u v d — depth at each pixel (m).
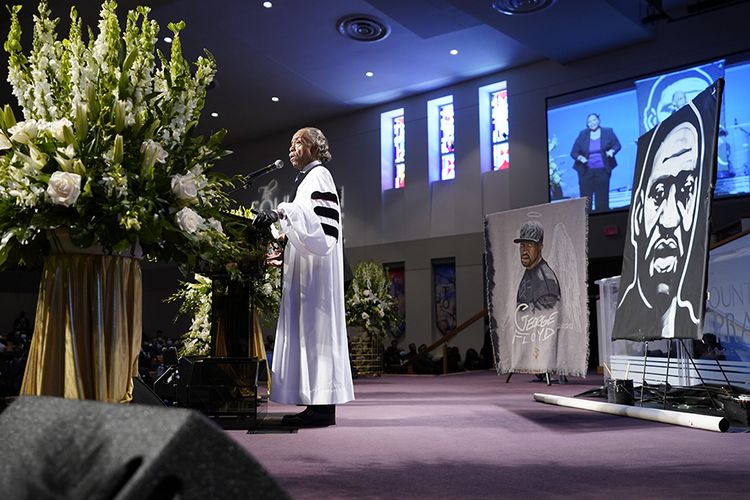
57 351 1.95
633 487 2.08
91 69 2.04
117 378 2.01
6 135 1.99
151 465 0.59
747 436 3.31
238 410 3.61
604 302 6.98
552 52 13.23
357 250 17.22
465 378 10.13
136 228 1.86
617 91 13.13
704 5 11.77
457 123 15.76
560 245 5.96
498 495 1.96
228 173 19.59
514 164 14.55
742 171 11.49
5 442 0.75
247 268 3.76
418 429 3.61
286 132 18.77
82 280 1.98
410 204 16.45
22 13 11.70
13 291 18.09
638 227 4.80
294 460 2.60
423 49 13.67
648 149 4.81
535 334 6.05
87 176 1.92
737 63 11.82
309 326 3.77
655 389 5.04
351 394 3.87
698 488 2.07
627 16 11.77
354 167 17.48
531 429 3.62
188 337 6.02
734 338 4.95
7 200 1.93
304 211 3.61
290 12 12.06
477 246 15.34
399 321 16.44
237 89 15.67
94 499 0.60
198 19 12.23
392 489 2.04
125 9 11.65
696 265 3.83
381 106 17.19
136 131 2.04
